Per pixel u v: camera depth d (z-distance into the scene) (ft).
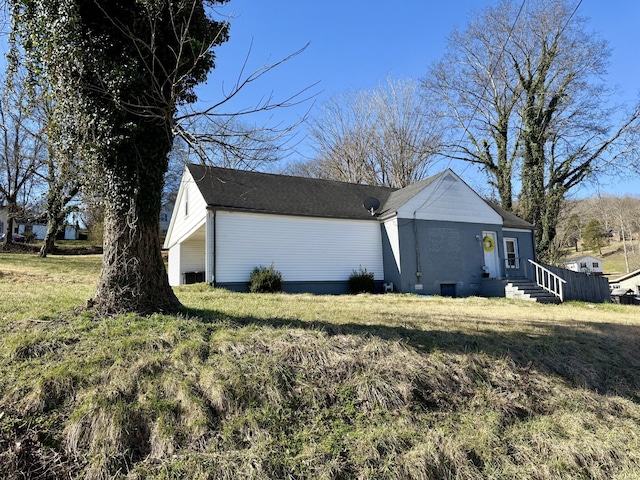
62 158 16.79
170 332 14.93
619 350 22.04
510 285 48.83
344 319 21.70
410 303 35.55
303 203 50.57
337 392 13.56
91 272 49.14
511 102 79.30
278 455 10.75
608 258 178.40
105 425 10.48
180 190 60.29
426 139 96.43
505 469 12.00
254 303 27.43
